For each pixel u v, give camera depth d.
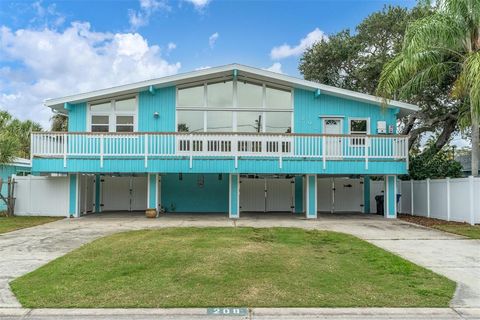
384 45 26.94
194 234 10.73
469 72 12.23
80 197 16.45
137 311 4.94
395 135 15.52
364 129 17.23
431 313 4.97
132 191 18.52
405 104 16.73
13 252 8.55
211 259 7.50
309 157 15.26
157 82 16.39
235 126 17.19
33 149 15.24
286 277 6.34
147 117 17.06
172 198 17.86
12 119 21.44
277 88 17.41
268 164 15.16
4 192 18.88
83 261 7.41
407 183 18.36
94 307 5.05
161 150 15.21
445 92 20.22
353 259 7.75
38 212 16.48
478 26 13.22
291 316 4.85
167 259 7.51
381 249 8.87
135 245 8.92
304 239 10.10
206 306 5.09
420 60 14.44
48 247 9.14
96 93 16.38
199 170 15.13
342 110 17.25
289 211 18.12
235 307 5.06
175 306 5.07
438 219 15.37
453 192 14.67
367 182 18.48
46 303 5.17
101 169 15.19
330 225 13.52
